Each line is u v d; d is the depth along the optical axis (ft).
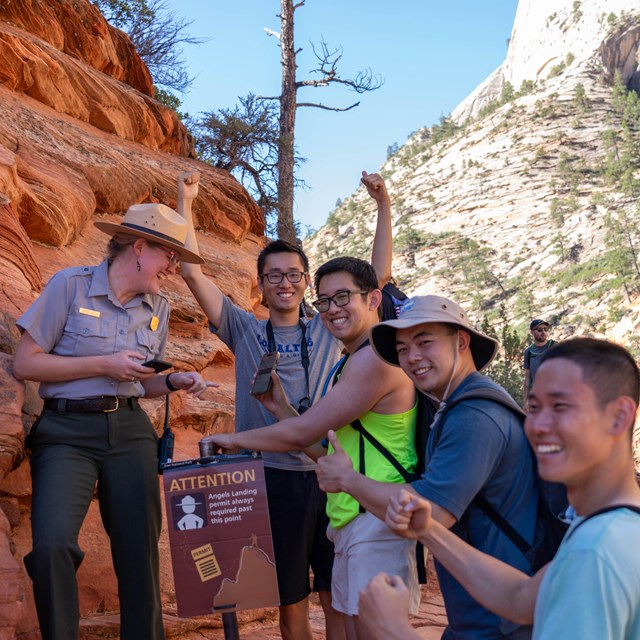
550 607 4.71
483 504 7.34
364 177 14.02
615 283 451.12
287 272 12.51
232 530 9.56
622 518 4.74
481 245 621.31
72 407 10.41
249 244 36.04
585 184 640.17
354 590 9.37
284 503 11.94
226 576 9.48
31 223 19.72
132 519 10.58
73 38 32.50
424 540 6.41
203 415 19.22
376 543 9.40
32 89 26.23
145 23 53.78
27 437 10.62
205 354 21.26
